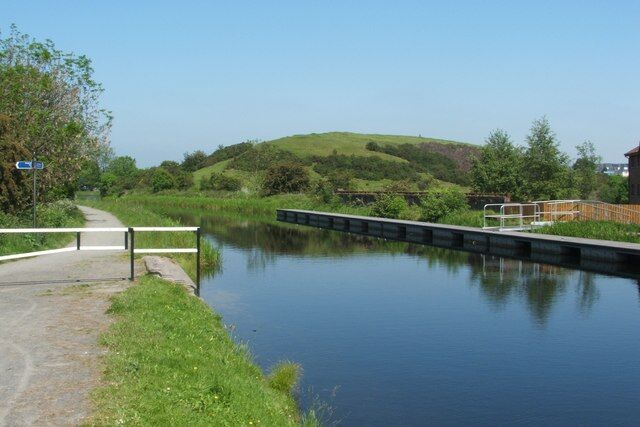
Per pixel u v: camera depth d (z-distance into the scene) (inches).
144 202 2723.9
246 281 705.0
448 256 960.3
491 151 1726.1
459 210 1435.8
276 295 621.3
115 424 198.8
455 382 362.6
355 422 301.7
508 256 960.9
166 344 300.5
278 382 337.1
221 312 538.6
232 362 316.8
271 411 258.4
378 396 338.0
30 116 1040.2
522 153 1619.1
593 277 738.8
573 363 400.2
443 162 3681.1
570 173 1585.9
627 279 724.7
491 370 384.5
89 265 596.4
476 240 1098.1
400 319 520.1
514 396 341.4
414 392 346.3
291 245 1120.2
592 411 320.5
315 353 417.4
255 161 3304.6
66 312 370.6
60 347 291.0
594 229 992.2
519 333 475.5
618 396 341.7
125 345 290.4
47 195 1106.1
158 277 503.2
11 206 800.3
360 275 761.0
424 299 606.9
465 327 492.7
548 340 455.8
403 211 1577.3
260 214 2069.4
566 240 895.7
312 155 3528.5
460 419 308.5
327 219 1625.2
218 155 3855.8
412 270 805.9
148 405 217.3
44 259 641.6
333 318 521.0
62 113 1116.5
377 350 426.9
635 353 421.4
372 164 3255.4
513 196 1603.1
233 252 1003.3
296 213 1788.9
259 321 507.8
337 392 343.0
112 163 4001.0
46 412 209.6
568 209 1259.8
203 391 243.4
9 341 302.4
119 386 234.8
